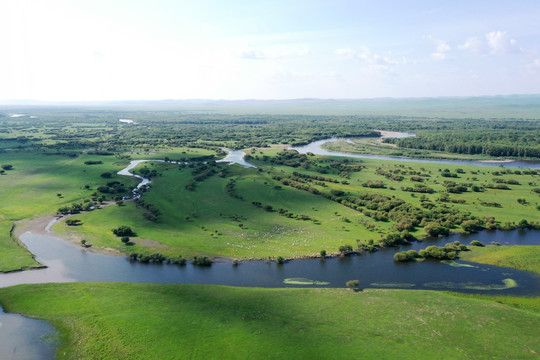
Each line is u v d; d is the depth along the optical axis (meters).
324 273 114.19
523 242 137.00
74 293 96.88
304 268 117.56
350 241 136.88
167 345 74.12
